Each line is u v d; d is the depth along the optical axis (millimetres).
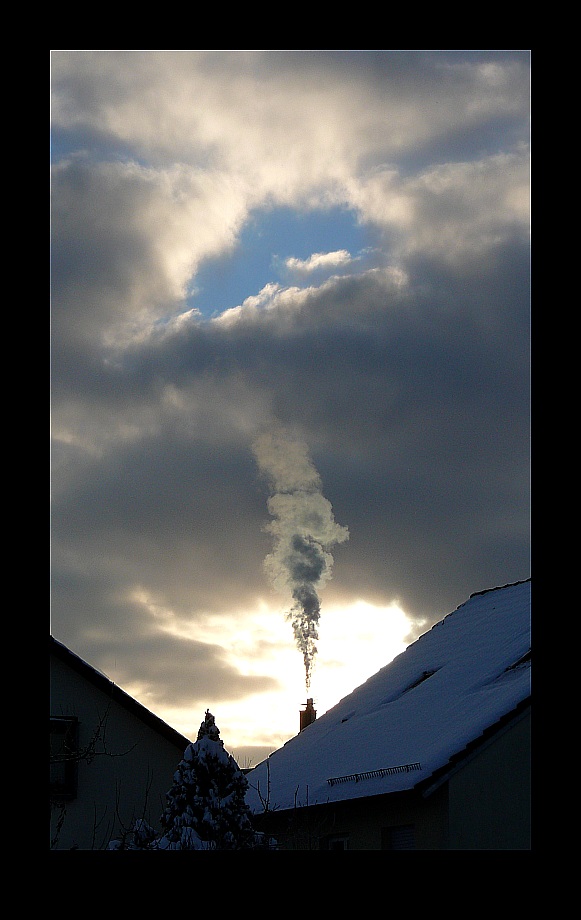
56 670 18469
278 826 17766
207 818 11328
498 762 14992
